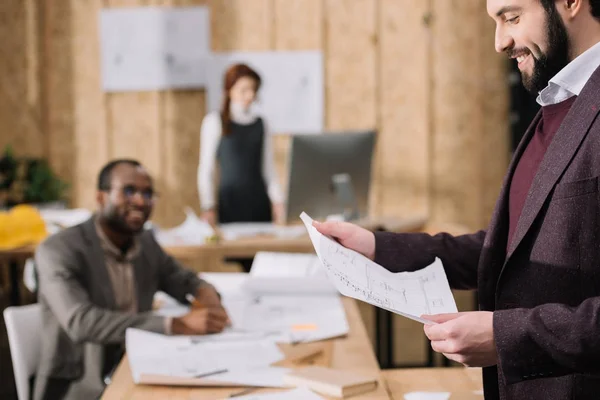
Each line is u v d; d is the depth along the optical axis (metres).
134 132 6.23
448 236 1.72
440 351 1.31
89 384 2.46
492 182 6.27
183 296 2.85
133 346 2.11
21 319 2.56
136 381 1.88
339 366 2.00
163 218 6.27
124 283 2.72
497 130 6.24
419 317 1.32
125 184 2.66
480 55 6.19
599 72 1.32
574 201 1.29
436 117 6.26
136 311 2.73
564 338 1.21
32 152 6.19
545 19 1.33
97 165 6.23
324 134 4.07
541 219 1.34
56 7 6.13
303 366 1.99
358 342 2.22
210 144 4.82
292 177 4.01
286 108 6.25
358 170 4.18
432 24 6.19
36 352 2.60
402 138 6.28
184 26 6.16
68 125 6.21
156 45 6.17
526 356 1.25
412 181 6.30
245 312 2.54
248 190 4.81
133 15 6.14
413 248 1.68
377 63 6.23
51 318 2.57
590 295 1.29
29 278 4.18
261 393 1.80
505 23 1.40
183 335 2.29
